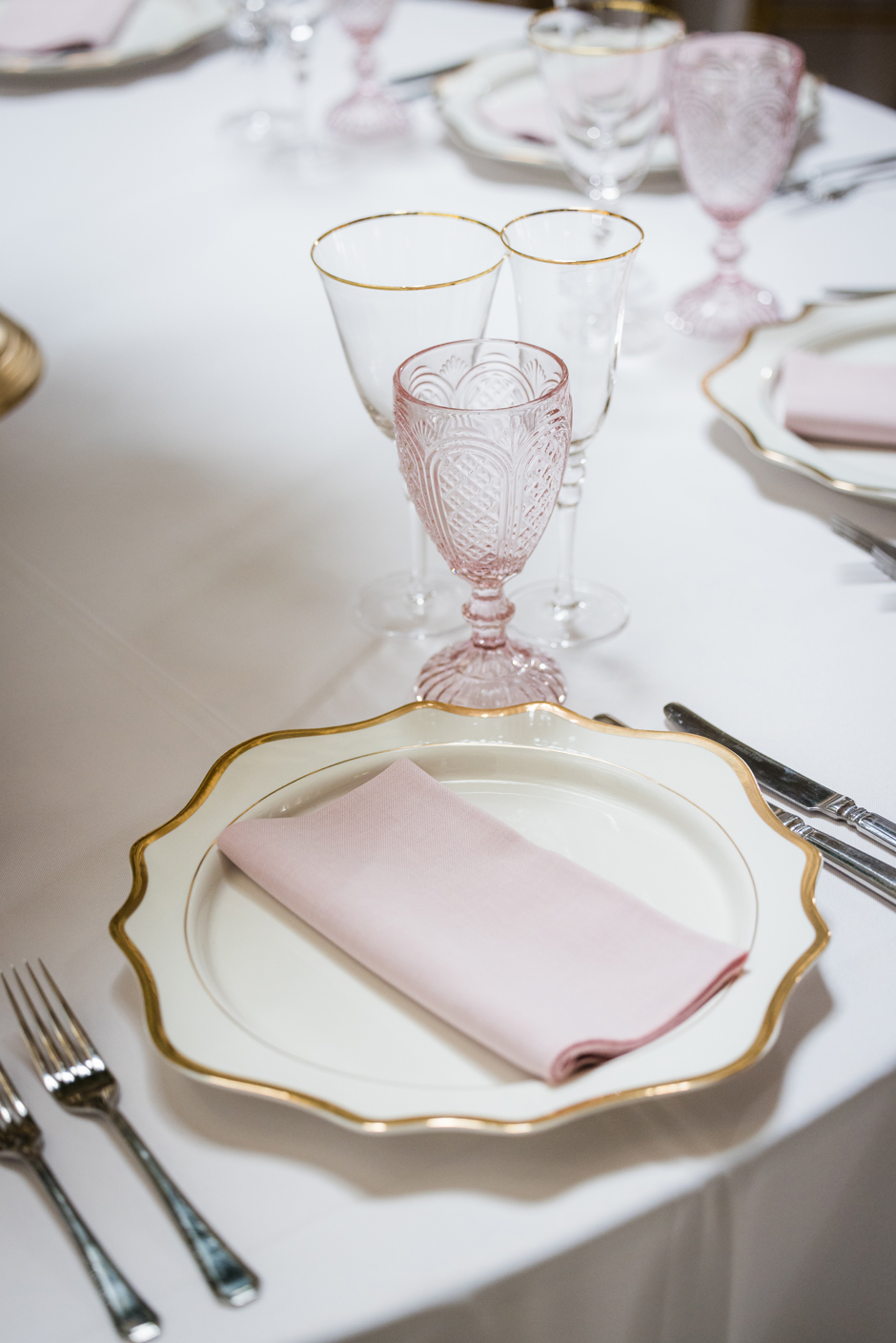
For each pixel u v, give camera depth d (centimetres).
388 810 56
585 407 71
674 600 78
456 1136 46
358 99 153
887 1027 49
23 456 99
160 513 91
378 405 74
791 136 105
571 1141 45
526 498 60
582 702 70
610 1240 43
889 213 127
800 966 48
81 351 114
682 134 105
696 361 107
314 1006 49
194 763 67
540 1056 44
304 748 62
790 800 61
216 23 175
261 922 54
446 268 75
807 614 76
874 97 341
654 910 50
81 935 56
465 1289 41
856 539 82
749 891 52
